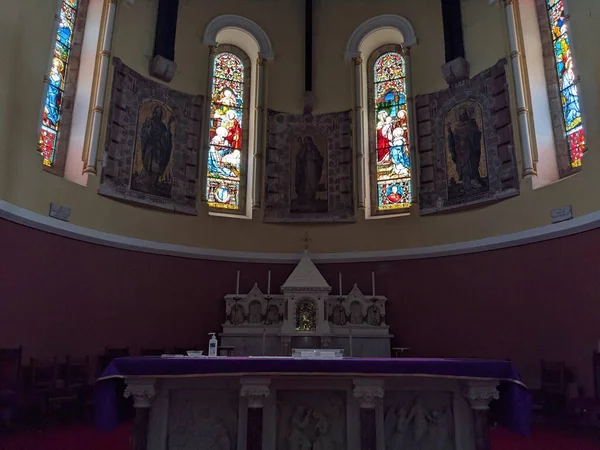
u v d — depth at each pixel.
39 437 7.98
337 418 6.19
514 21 12.24
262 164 14.34
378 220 13.66
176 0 13.95
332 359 5.77
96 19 12.65
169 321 12.22
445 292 12.25
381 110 14.74
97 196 11.59
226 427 6.14
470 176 12.45
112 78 12.38
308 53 14.88
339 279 13.27
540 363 10.19
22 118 9.97
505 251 11.40
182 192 13.35
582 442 7.90
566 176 11.22
